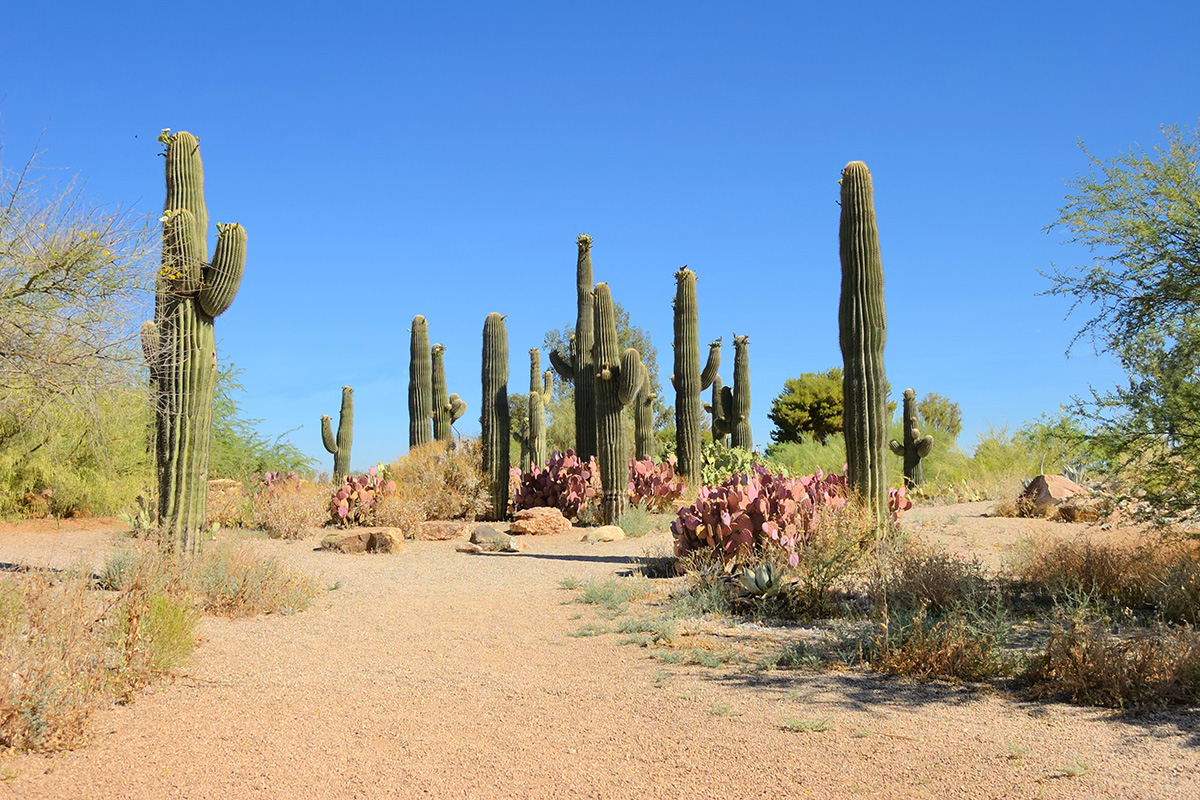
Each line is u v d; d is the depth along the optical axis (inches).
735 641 267.9
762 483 444.1
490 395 729.0
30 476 669.3
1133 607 289.7
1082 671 196.1
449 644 265.7
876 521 401.1
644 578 393.4
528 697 204.4
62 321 300.8
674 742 169.6
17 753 158.4
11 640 183.6
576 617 310.3
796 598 311.0
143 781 148.3
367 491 642.8
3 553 474.9
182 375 366.9
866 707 191.5
